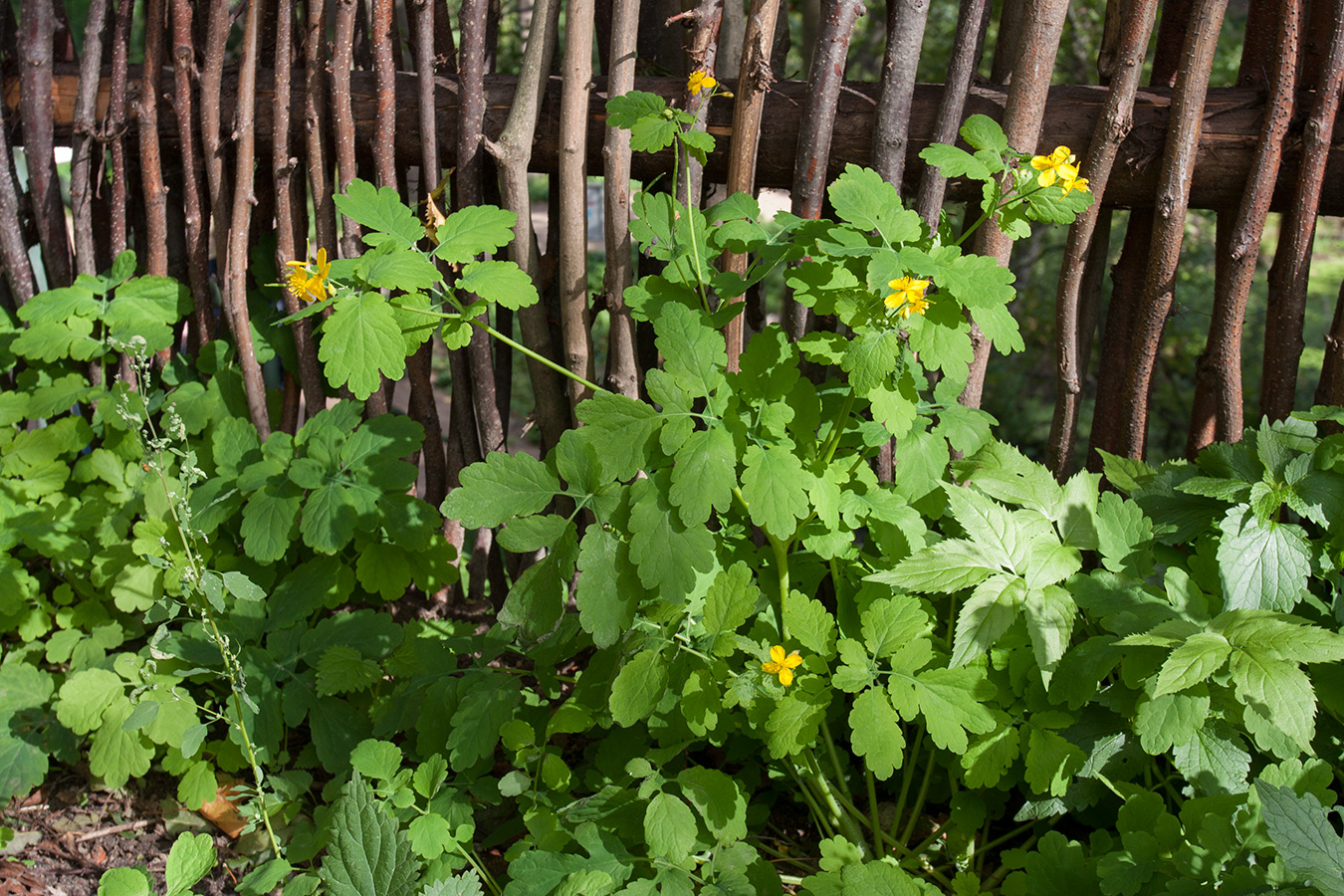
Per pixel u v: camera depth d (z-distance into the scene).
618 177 2.38
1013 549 1.95
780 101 2.39
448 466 2.72
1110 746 1.94
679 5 2.66
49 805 2.32
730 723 2.00
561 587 1.98
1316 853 1.48
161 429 2.70
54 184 2.74
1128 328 2.55
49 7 2.65
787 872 2.12
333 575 2.46
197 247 2.68
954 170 1.91
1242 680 1.65
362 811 1.81
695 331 1.92
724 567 2.20
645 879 1.80
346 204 2.05
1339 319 2.34
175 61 2.56
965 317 2.39
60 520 2.59
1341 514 1.96
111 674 2.29
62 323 2.65
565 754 2.41
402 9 3.87
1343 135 2.23
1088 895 1.75
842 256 1.82
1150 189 2.33
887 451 2.51
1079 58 5.97
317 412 2.72
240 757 2.27
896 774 2.26
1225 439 2.44
